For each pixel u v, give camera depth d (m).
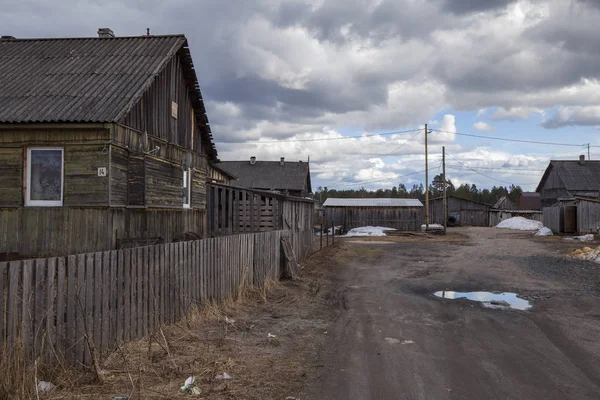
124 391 4.39
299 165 52.81
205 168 16.97
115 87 11.44
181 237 14.23
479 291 11.32
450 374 5.33
